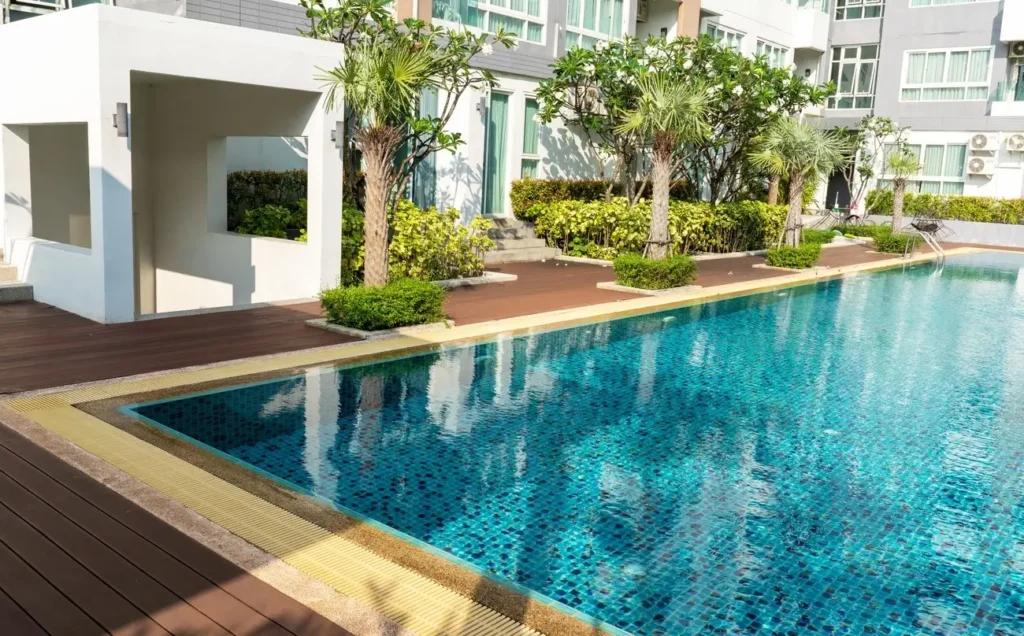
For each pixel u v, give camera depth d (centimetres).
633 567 369
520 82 1555
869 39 2619
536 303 999
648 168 1794
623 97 1546
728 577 363
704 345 858
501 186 1566
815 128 1584
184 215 1108
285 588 309
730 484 477
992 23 2350
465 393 634
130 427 490
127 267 765
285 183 1261
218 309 851
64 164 1099
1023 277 1584
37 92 809
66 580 304
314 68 888
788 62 2520
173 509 375
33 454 433
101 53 715
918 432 594
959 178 2453
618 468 494
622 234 1437
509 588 333
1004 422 627
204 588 304
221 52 805
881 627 328
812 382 729
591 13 1730
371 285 799
